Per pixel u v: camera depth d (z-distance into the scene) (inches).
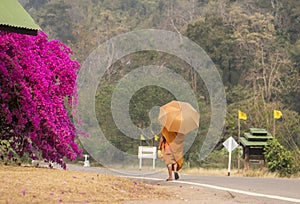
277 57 2930.6
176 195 515.8
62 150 631.2
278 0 3499.0
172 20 3356.3
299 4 3415.4
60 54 655.8
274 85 2834.6
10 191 417.1
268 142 1220.5
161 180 741.9
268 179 828.6
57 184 462.3
